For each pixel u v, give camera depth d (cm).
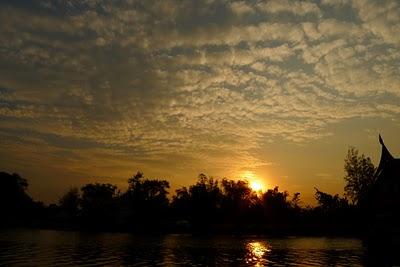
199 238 12175
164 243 9331
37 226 18075
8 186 18900
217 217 19912
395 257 6219
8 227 16800
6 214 18525
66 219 19725
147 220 19312
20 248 6831
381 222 7669
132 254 6412
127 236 12419
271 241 10938
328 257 6244
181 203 19988
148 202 19575
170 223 18238
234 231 17562
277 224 19175
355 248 8225
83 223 19388
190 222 19425
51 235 11475
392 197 7656
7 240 8756
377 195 7912
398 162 7838
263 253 6950
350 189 12938
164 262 5397
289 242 10500
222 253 6888
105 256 5959
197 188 19900
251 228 18125
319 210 17888
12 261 5031
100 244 8444
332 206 16825
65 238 10169
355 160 12962
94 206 19688
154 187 19875
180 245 8794
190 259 5844
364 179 12731
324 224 17138
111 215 19325
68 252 6369
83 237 10988
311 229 17362
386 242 7419
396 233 7344
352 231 15738
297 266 5103
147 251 7025
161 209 19725
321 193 17088
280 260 5800
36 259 5291
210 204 19662
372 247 7681
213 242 10100
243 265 5184
